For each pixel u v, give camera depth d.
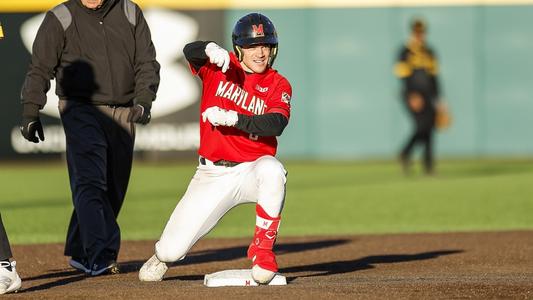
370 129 70.56
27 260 30.50
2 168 69.44
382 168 68.25
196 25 68.81
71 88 27.06
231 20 69.25
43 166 70.44
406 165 62.69
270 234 22.58
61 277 26.28
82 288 22.81
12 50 68.12
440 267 27.98
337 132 70.62
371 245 34.34
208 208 23.30
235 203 23.55
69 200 51.22
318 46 70.25
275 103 22.73
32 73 26.16
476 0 70.25
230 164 23.14
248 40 22.64
